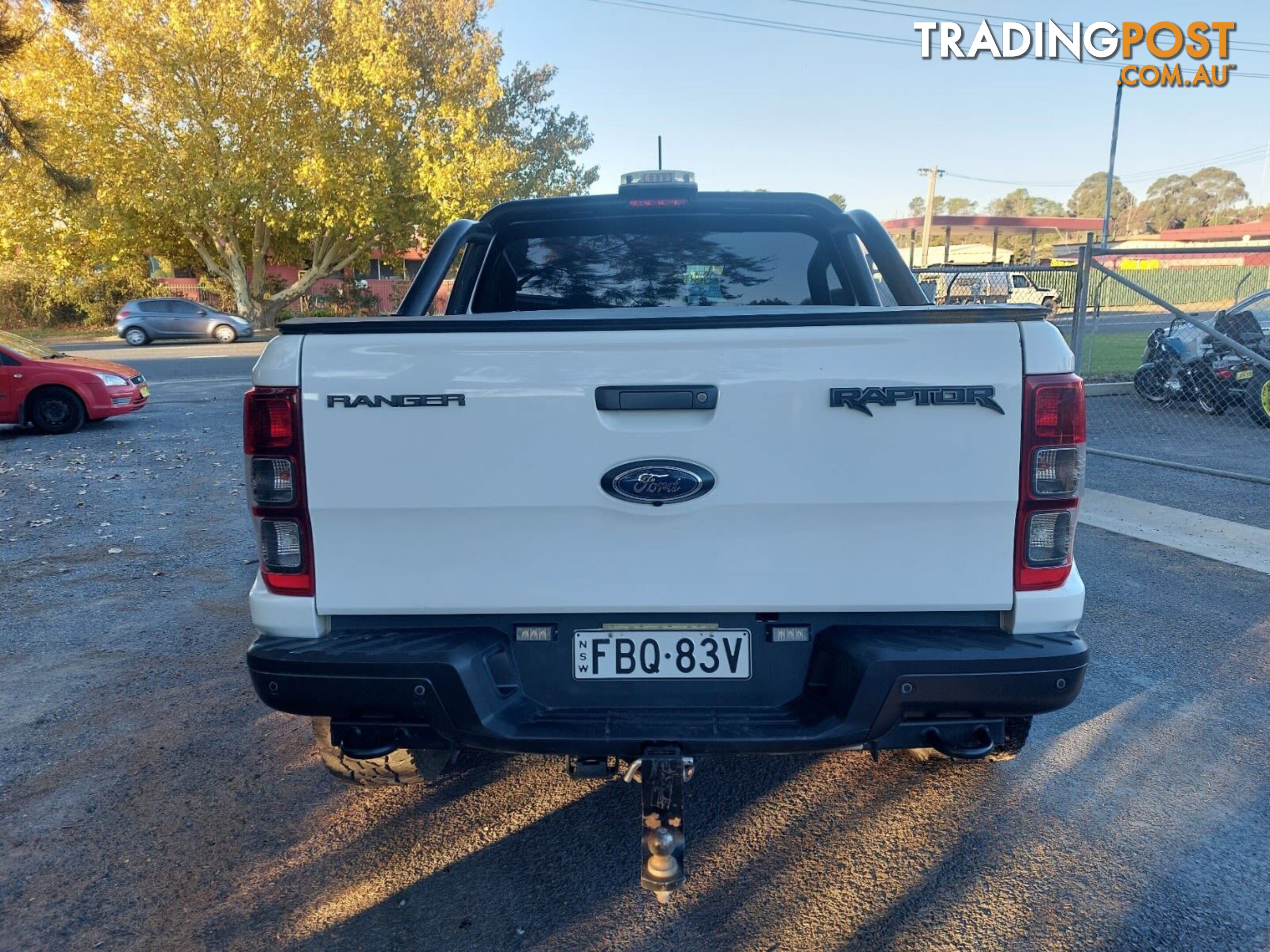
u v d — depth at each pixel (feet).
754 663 8.25
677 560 7.92
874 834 10.23
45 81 99.55
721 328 7.60
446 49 105.81
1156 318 93.97
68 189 42.47
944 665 7.63
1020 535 7.82
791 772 11.63
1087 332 81.05
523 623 8.26
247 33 102.06
